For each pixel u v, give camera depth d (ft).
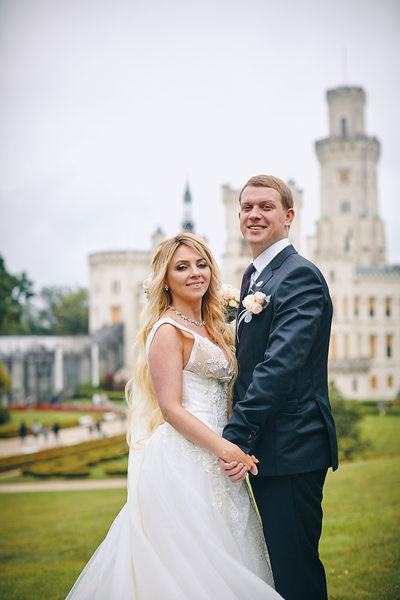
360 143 207.92
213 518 10.91
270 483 11.21
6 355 200.85
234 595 10.33
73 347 220.02
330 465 11.32
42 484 73.92
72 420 147.02
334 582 18.71
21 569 25.98
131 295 242.99
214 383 11.87
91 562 11.85
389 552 22.09
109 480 75.56
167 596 10.33
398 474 49.01
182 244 12.19
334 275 193.77
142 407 12.36
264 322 11.28
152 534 10.92
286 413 11.05
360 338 195.00
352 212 209.15
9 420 151.33
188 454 11.18
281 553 11.01
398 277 197.26
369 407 150.30
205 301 12.62
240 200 12.14
